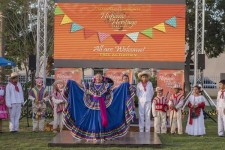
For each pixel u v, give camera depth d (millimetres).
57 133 12531
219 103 12906
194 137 12414
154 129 13273
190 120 12898
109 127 10719
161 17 16328
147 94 13211
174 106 12930
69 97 10766
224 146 10828
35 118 13266
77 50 16516
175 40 16312
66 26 16500
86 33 16484
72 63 16500
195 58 16797
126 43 16422
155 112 13031
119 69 16516
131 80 16438
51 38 27484
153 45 16344
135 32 16406
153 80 18328
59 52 16531
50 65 27750
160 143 10438
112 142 10477
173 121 13055
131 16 16406
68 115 10773
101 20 16484
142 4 16375
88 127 10703
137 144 10328
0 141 11133
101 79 10883
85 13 16500
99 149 9930
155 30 16359
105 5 16453
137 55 16406
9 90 12648
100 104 10664
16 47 30500
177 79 16359
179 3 16281
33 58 16578
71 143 10297
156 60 16359
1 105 12523
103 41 16453
